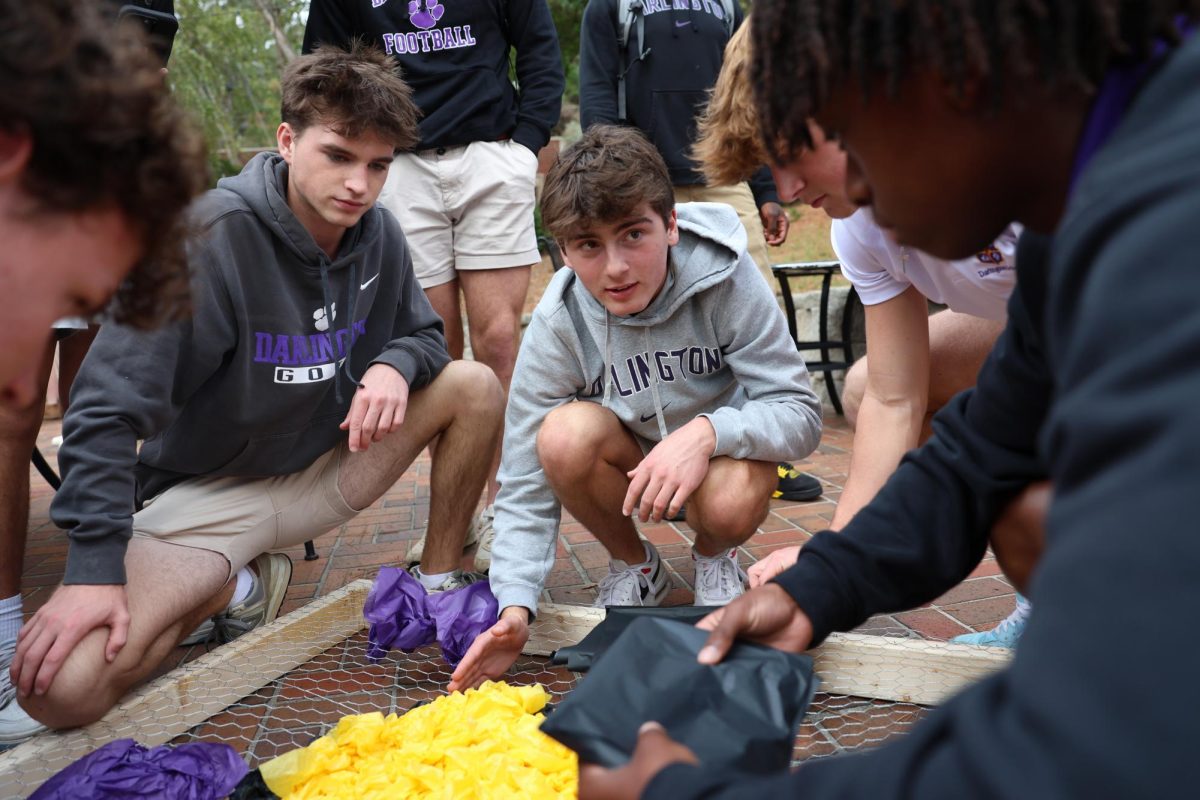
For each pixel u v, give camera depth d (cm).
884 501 120
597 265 201
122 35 91
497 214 304
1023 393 107
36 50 79
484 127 302
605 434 215
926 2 65
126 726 174
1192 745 43
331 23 308
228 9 1684
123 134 85
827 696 185
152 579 192
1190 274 49
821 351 501
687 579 259
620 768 85
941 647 176
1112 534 48
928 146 71
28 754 163
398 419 220
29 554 332
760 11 78
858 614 116
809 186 167
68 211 85
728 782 71
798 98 76
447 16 299
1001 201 73
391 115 205
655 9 340
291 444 225
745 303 219
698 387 230
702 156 217
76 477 178
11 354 88
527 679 199
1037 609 52
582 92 352
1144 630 45
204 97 1373
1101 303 52
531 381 223
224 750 155
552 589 258
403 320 247
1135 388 49
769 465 221
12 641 207
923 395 208
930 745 59
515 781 149
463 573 231
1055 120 68
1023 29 63
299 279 214
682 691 98
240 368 209
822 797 61
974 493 116
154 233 94
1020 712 51
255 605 228
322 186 205
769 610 110
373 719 166
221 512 214
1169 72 58
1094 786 45
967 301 200
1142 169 54
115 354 186
